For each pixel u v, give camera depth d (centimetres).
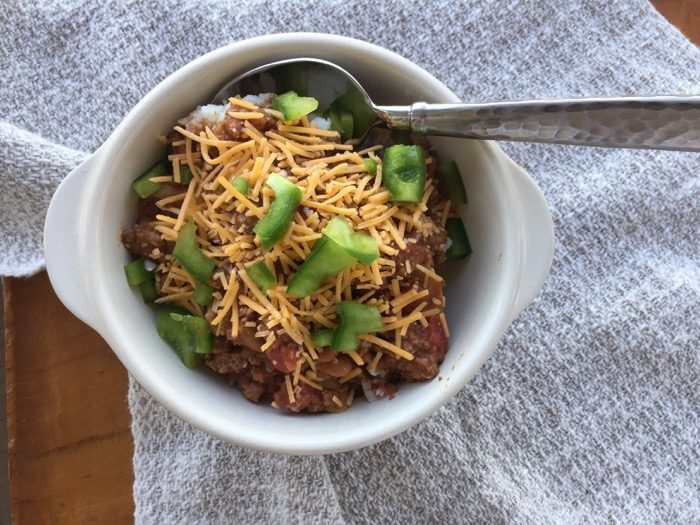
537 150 28
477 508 26
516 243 20
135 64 27
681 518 27
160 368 20
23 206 26
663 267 28
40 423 26
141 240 21
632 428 27
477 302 21
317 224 19
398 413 20
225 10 27
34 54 27
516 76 28
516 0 28
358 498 26
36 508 26
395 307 20
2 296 29
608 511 27
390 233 20
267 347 19
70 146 27
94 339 26
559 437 27
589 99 19
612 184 28
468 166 21
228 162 20
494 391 27
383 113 21
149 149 21
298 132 20
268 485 26
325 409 21
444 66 28
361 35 27
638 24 28
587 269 28
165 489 26
